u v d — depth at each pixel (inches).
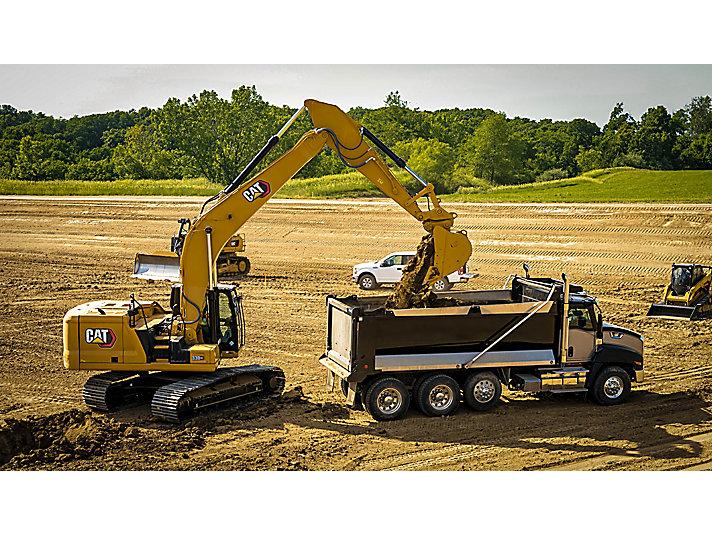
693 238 1269.7
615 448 431.2
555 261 1198.3
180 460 411.2
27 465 401.7
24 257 1336.1
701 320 805.2
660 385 560.4
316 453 422.9
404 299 514.3
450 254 511.8
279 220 1611.7
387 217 1579.7
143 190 2357.3
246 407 502.9
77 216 1780.3
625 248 1245.1
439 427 465.1
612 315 833.5
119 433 448.5
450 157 2701.8
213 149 3070.9
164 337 483.5
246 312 856.9
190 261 485.7
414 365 476.4
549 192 1905.8
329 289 1007.0
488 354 490.3
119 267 1212.5
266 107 2989.7
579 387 505.4
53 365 627.5
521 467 404.2
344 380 503.2
